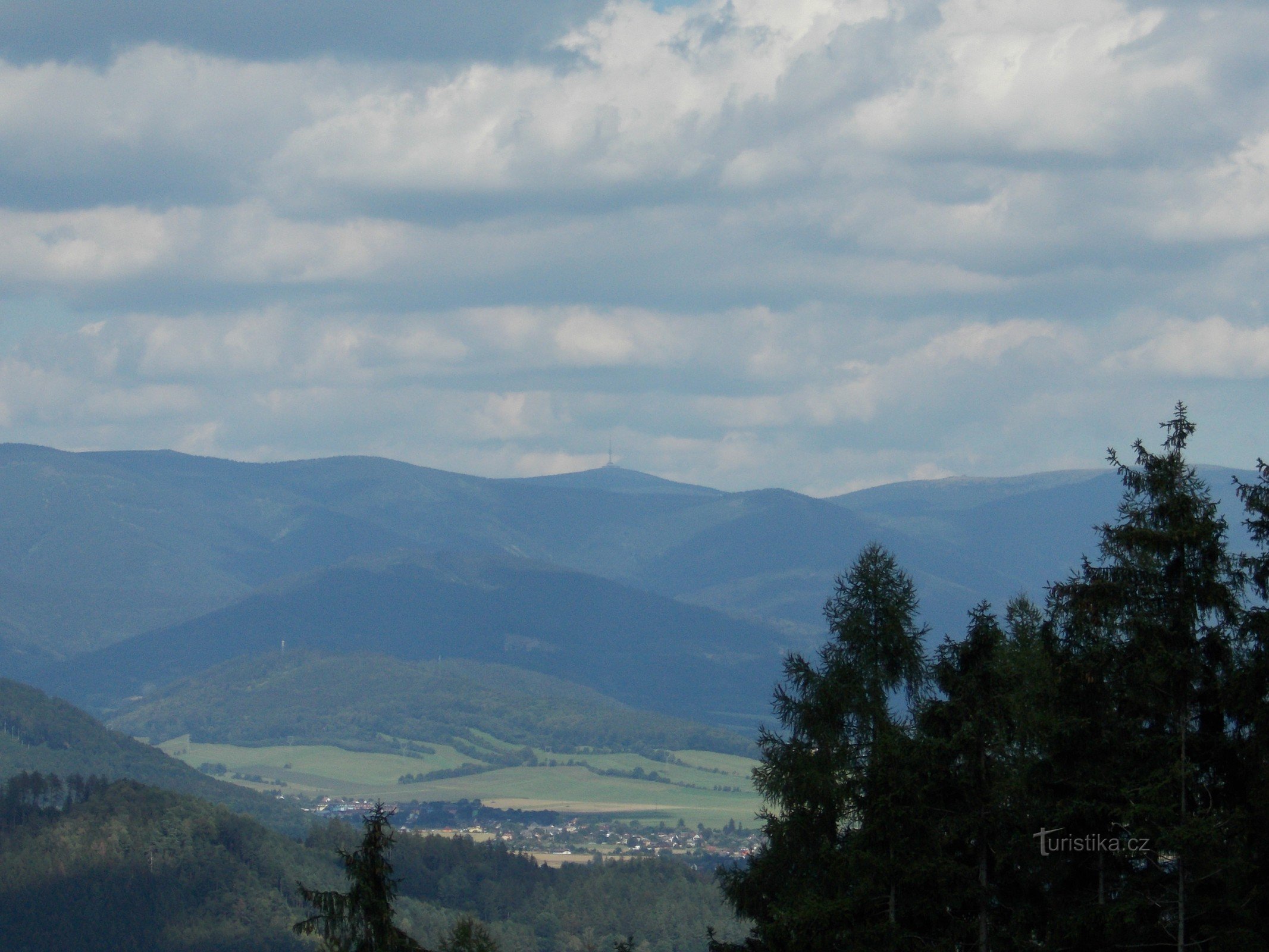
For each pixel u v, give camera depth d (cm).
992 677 6925
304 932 6712
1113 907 6494
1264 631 6688
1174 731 6888
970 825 6744
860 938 6719
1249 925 6406
